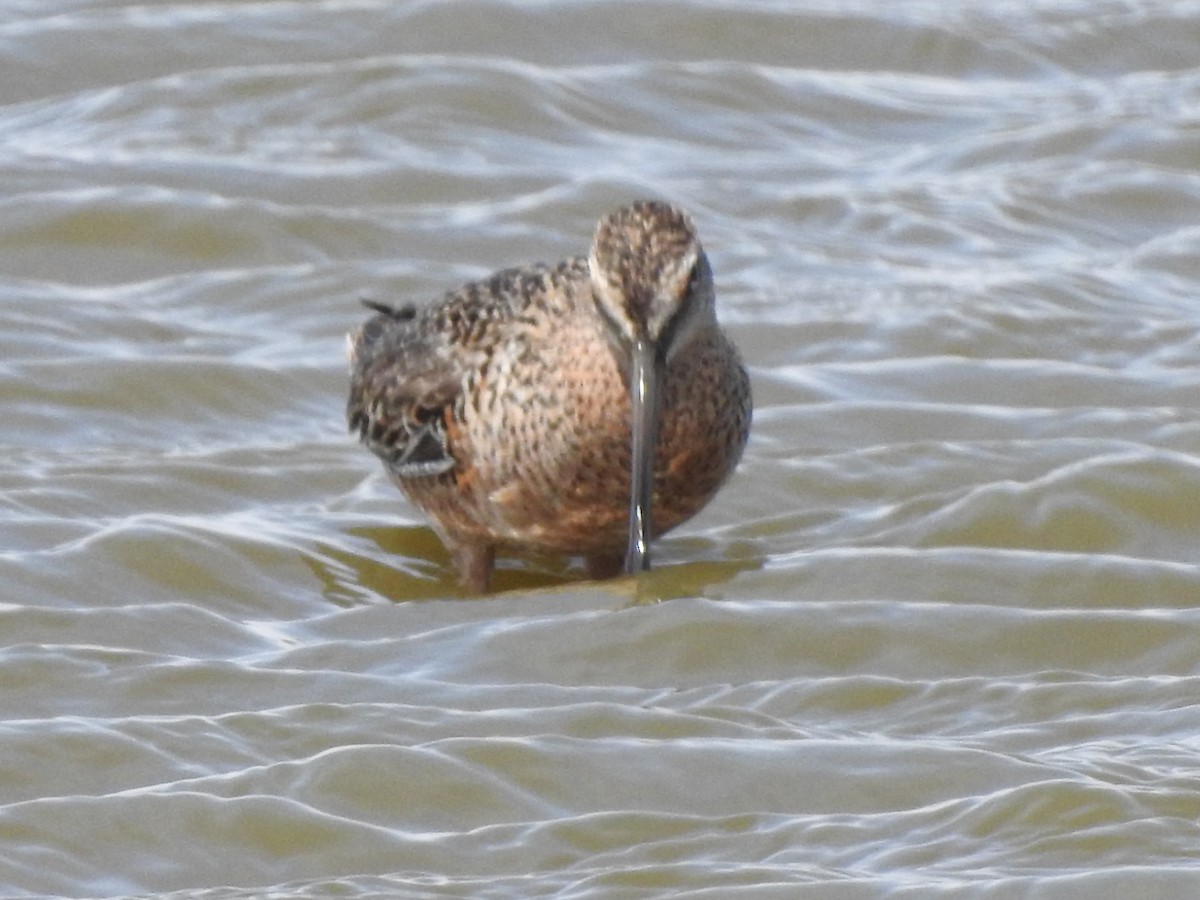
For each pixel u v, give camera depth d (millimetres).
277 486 14391
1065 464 14391
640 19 22891
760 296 17562
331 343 16750
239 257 18203
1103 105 21984
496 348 12992
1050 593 12273
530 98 21172
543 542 13227
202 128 20391
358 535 13719
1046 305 17422
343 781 9711
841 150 21016
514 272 13430
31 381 15469
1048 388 15930
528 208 19172
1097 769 9773
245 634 11914
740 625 11602
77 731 10141
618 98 21500
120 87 21125
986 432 15180
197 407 15492
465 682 11125
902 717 10633
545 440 12805
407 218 18875
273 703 10734
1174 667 11289
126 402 15398
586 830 9383
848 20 23344
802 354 16562
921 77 22719
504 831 9391
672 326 12398
